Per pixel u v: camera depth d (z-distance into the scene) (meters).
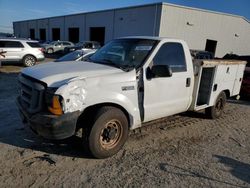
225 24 30.02
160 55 4.51
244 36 33.25
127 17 28.33
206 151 4.58
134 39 4.87
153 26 25.03
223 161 4.23
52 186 3.21
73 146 4.30
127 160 4.00
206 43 30.00
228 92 6.77
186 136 5.22
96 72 3.87
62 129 3.39
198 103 5.96
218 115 6.60
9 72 13.06
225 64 6.09
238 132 5.78
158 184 3.40
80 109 3.52
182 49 4.96
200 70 5.22
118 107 4.08
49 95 3.41
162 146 4.62
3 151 4.00
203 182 3.54
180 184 3.44
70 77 3.64
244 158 4.42
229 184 3.54
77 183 3.31
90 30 35.75
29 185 3.20
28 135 4.64
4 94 7.88
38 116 3.43
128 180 3.45
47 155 3.96
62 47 29.73
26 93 3.86
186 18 26.00
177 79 4.79
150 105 4.39
